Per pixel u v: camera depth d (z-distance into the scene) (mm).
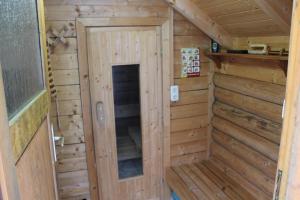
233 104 2451
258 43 2160
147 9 2316
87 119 2338
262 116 2104
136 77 2467
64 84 2236
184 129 2730
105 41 2289
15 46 819
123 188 2670
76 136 2352
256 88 2111
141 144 2643
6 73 715
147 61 2461
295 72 655
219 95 2652
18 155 733
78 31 2172
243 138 2316
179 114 2674
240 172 2398
